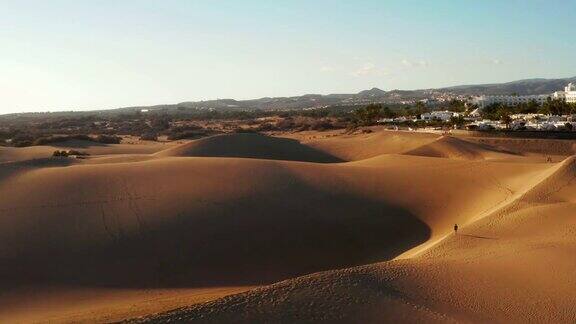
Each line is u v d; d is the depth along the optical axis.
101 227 35.12
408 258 26.11
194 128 168.62
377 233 37.19
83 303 26.33
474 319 18.81
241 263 31.83
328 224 37.62
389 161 59.97
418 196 43.97
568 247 26.30
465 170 50.84
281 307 17.92
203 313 17.16
